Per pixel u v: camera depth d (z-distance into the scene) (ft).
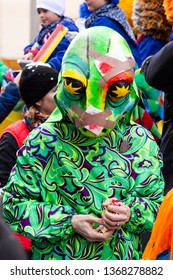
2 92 16.79
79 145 12.30
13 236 7.58
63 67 12.10
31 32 23.47
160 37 19.65
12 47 23.11
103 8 19.47
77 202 12.16
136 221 12.26
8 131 14.94
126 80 11.98
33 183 12.29
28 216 12.20
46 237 12.10
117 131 12.48
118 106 12.07
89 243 12.25
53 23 20.88
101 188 12.19
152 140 12.74
